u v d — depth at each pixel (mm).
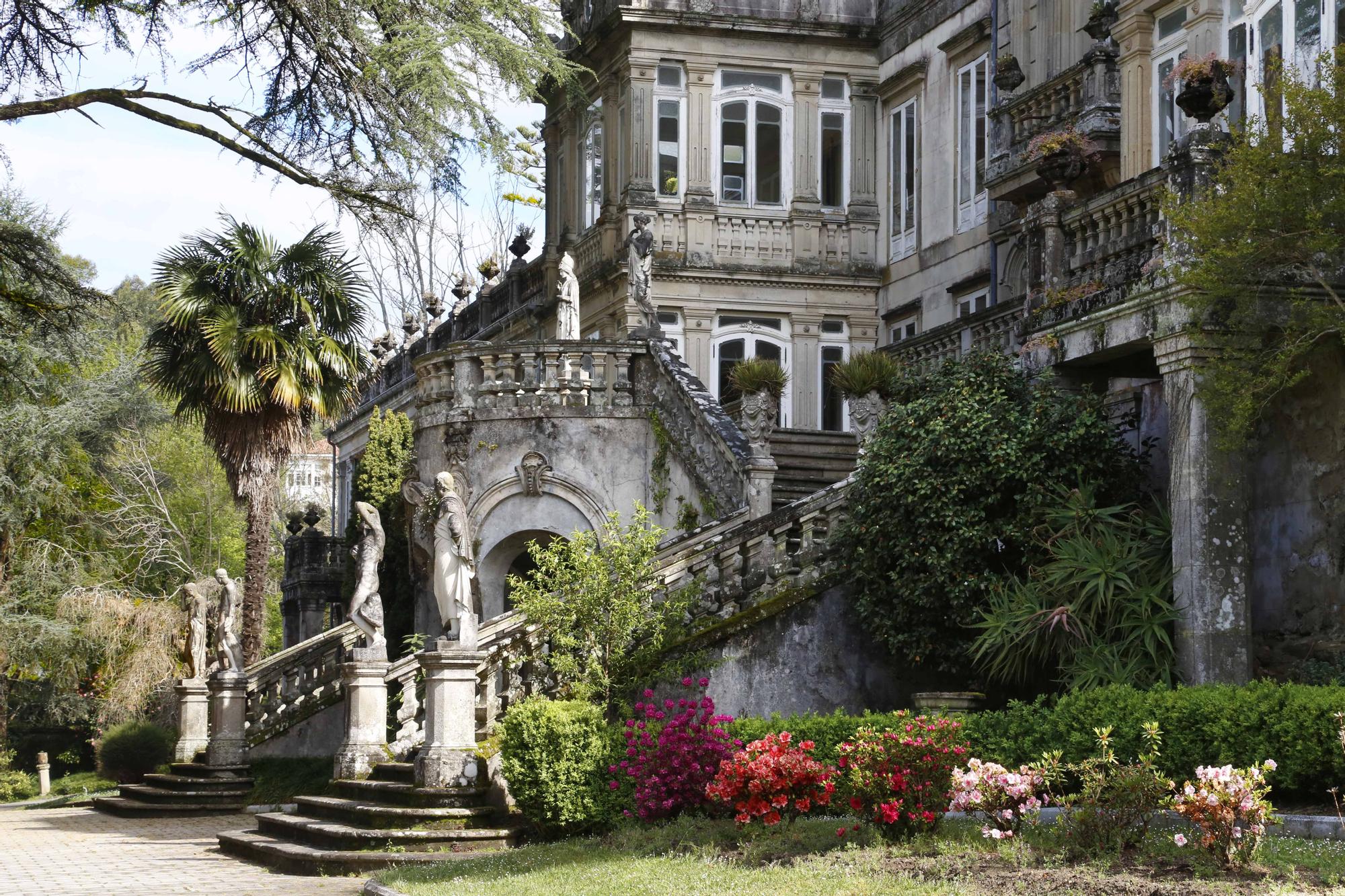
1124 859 8977
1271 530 14133
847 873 9445
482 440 21469
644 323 22094
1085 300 14422
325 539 37031
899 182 27609
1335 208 11547
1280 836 9547
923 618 14656
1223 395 12383
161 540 39844
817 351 27625
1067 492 14062
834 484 18438
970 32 25312
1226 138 13109
